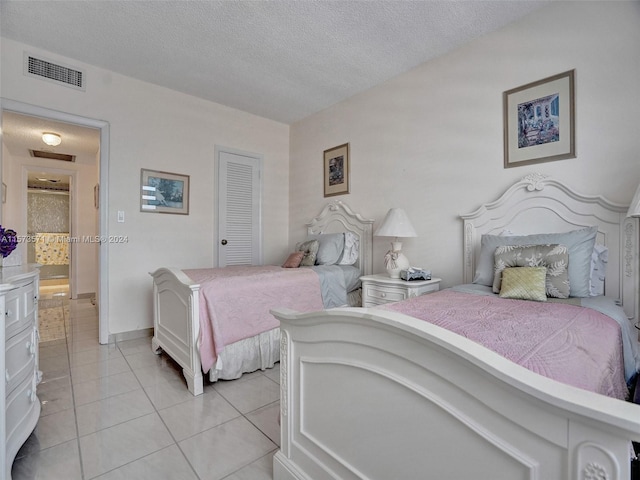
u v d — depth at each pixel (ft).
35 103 8.79
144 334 10.68
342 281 9.70
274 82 10.76
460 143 8.65
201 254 12.04
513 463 2.14
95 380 7.41
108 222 10.03
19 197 15.69
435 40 8.40
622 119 6.16
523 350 3.11
